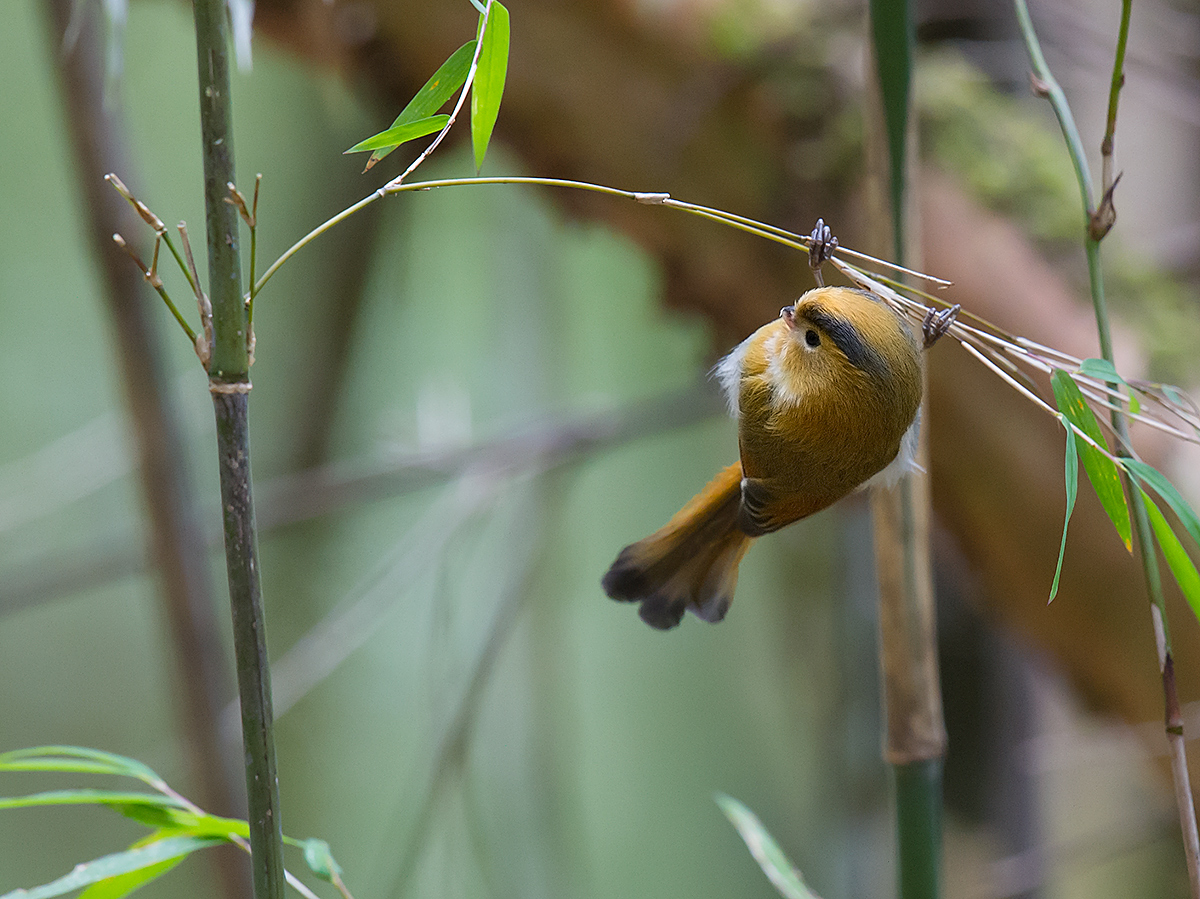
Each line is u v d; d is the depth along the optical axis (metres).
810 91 4.69
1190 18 5.51
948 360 4.61
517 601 5.77
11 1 11.56
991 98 5.05
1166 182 5.46
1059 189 4.81
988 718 5.67
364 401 10.34
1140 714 4.62
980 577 4.84
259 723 4.35
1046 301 4.63
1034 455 4.62
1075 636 4.64
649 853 11.86
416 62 4.93
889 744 4.43
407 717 11.45
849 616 6.76
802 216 4.76
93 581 5.83
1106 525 4.61
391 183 4.34
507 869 7.14
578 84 4.80
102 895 4.41
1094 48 5.20
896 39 4.41
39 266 12.09
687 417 5.75
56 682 12.42
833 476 4.40
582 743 12.04
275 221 10.55
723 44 4.68
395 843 7.99
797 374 4.40
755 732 10.87
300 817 10.96
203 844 4.39
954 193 4.70
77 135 4.99
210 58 4.34
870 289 4.40
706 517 4.42
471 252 9.84
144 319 5.18
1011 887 5.00
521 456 5.77
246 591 4.35
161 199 11.28
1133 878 5.56
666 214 4.96
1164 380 4.61
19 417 11.80
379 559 11.55
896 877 4.43
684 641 12.20
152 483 5.28
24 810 12.02
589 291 10.82
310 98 8.93
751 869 11.77
